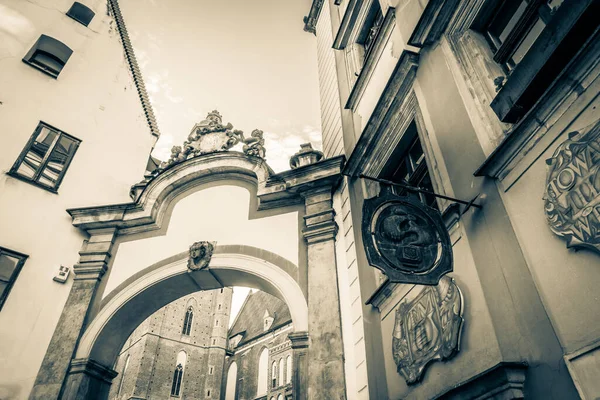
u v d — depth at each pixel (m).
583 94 3.37
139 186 11.02
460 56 5.32
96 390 8.48
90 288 9.27
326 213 8.66
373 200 4.46
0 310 8.48
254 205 9.79
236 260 8.95
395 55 7.36
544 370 3.24
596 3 3.07
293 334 7.47
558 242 3.37
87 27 13.98
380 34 7.95
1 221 9.35
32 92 11.46
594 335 2.92
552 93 3.59
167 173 10.65
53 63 12.45
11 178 9.97
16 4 12.45
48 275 9.32
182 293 9.68
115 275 9.58
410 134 6.54
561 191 3.39
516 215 3.87
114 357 9.10
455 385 4.19
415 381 4.87
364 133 7.45
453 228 4.78
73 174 11.20
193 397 51.38
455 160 4.98
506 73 4.62
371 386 6.04
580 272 3.13
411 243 4.21
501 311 3.83
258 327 57.69
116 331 9.11
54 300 9.13
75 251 10.00
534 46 3.61
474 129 4.75
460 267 4.55
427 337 4.82
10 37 11.81
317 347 7.06
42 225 9.89
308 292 7.80
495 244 4.07
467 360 4.12
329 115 11.10
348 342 7.01
